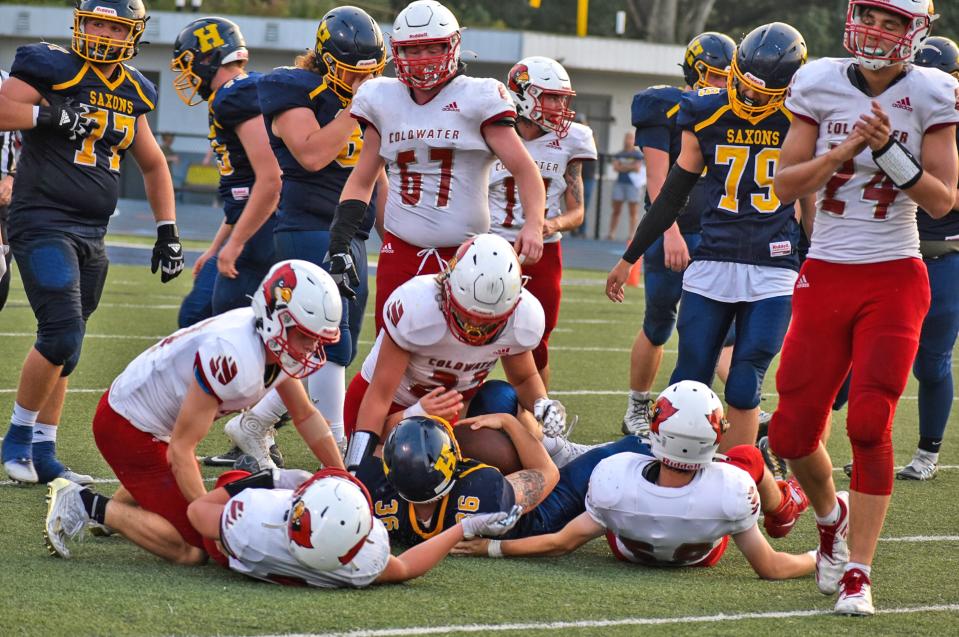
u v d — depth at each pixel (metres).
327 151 19.28
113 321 36.12
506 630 12.48
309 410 15.14
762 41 17.97
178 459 14.17
